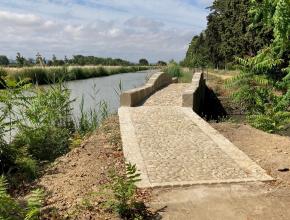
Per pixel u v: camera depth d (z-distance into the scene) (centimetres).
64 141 1075
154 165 732
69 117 1307
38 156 980
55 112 1201
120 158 794
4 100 1014
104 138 970
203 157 781
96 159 798
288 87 1161
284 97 1128
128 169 577
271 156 800
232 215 536
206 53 4644
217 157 782
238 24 2814
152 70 3844
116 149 865
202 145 865
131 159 767
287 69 1120
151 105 1455
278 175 688
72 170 748
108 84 3675
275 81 1219
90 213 535
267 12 824
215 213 542
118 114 1214
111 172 653
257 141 931
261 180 657
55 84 1309
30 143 1008
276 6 775
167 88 2131
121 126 1034
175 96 1722
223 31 3350
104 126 1116
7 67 3431
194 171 700
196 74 2250
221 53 3734
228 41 3148
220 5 3344
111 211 538
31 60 3256
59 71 2188
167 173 689
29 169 793
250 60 1230
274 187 634
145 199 585
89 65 6450
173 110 1268
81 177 692
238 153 806
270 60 1163
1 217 510
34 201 544
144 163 744
